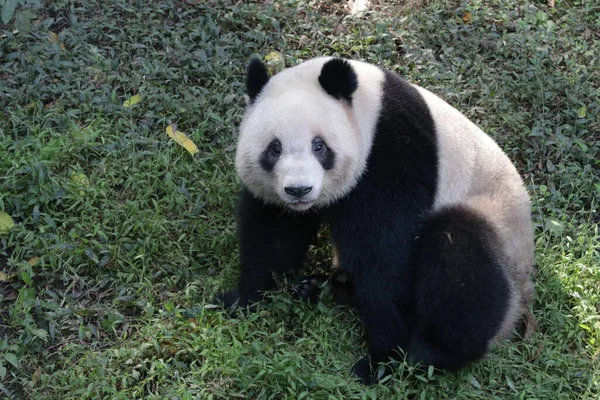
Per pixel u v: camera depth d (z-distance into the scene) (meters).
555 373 5.79
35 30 7.99
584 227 6.97
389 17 8.75
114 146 7.08
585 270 6.59
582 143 7.61
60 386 5.29
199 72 7.87
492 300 5.65
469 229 5.70
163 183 6.93
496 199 6.05
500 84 8.19
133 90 7.71
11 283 6.09
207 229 6.63
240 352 5.45
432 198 5.82
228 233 6.59
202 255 6.48
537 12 9.06
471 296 5.61
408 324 5.88
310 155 5.42
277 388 5.30
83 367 5.44
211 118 7.48
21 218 6.52
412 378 5.72
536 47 8.54
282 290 6.13
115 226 6.50
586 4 9.25
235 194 6.87
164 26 8.23
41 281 6.12
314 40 8.41
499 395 5.65
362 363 5.79
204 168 7.16
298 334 5.97
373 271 5.71
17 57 7.69
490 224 5.83
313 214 6.00
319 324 5.93
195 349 5.53
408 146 5.70
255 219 6.05
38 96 7.37
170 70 7.78
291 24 8.62
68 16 8.29
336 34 8.55
